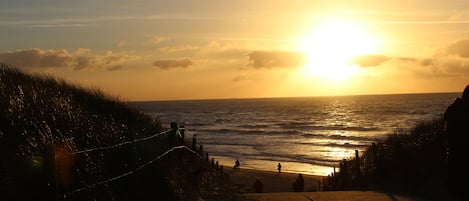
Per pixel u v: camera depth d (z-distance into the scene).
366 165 21.88
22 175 7.55
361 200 13.70
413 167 17.09
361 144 80.12
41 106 10.25
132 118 15.87
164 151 13.83
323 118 150.00
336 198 14.05
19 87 10.38
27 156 7.77
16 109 9.26
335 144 81.94
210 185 16.77
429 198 14.18
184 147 16.62
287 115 173.25
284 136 99.19
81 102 13.72
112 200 9.09
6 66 13.33
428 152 17.27
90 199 8.54
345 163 24.50
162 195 11.16
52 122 9.73
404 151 18.52
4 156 7.72
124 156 10.90
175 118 162.88
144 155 11.82
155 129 16.17
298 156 67.81
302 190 30.50
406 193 15.38
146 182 10.99
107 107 15.25
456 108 7.67
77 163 8.90
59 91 12.70
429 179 16.06
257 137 97.88
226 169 51.28
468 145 7.51
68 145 8.88
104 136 10.81
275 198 14.18
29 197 7.28
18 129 8.59
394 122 120.44
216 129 117.56
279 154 70.56
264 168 55.53
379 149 22.38
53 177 7.31
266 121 144.75
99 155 9.87
